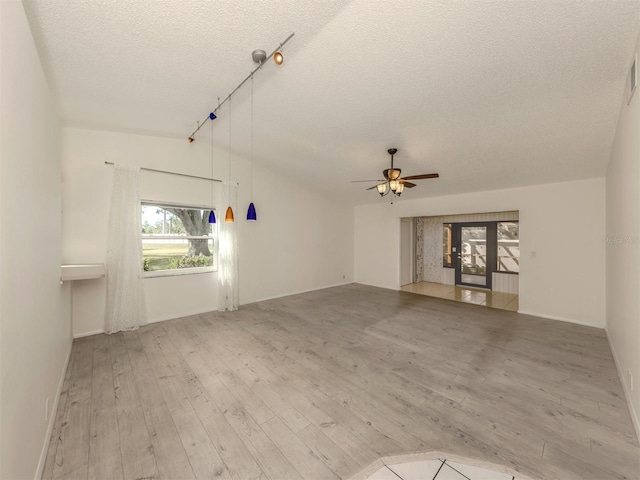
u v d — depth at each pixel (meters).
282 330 3.95
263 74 2.58
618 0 1.60
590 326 4.11
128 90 2.80
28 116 1.48
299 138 4.10
